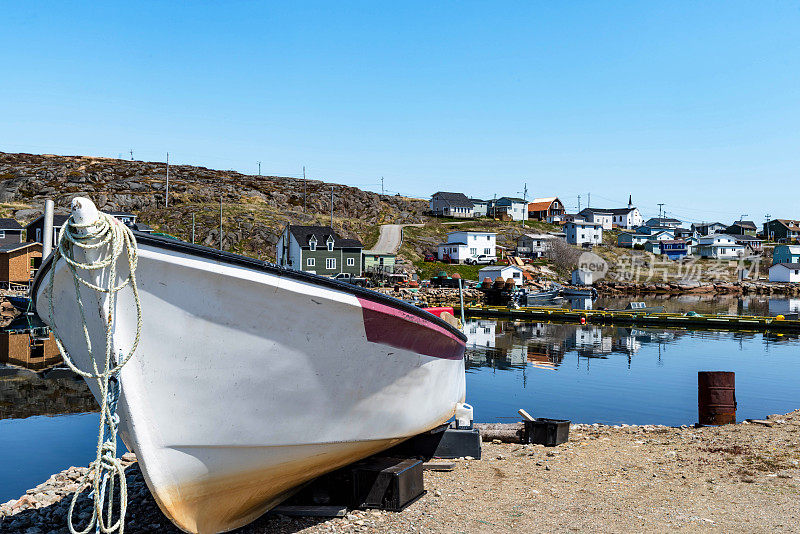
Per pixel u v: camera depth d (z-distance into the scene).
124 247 5.04
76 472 9.95
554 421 11.06
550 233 116.56
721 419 12.59
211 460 5.96
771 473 8.69
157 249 5.16
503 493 7.91
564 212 137.50
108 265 5.05
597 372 23.27
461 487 8.19
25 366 23.03
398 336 7.00
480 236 92.38
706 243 113.06
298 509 7.20
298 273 5.68
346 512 7.20
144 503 7.98
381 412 7.34
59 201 85.50
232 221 83.38
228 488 6.27
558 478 8.59
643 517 6.97
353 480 7.38
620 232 126.88
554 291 67.31
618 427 12.76
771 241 128.75
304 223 90.38
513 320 47.44
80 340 5.75
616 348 30.52
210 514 6.34
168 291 5.28
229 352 5.66
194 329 5.47
